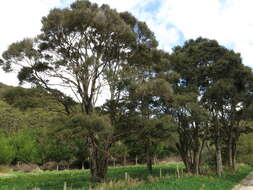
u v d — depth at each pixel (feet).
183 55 82.12
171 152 191.93
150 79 63.52
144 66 69.10
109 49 63.87
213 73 79.97
